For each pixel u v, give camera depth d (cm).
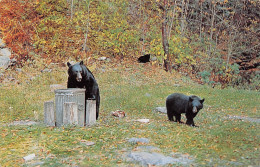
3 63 1598
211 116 1091
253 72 2248
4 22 1872
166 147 641
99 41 2062
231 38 2459
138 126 836
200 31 2564
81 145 660
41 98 1255
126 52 2106
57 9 2178
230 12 2658
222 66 2191
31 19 1992
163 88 1608
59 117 824
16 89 1362
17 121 908
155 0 2444
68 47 1942
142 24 2355
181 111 938
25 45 1839
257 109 1243
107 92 1431
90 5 2322
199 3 2756
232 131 795
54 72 1659
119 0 2383
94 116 858
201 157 574
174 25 2567
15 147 655
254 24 2644
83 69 826
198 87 1777
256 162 544
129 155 581
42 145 665
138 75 1822
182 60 2169
